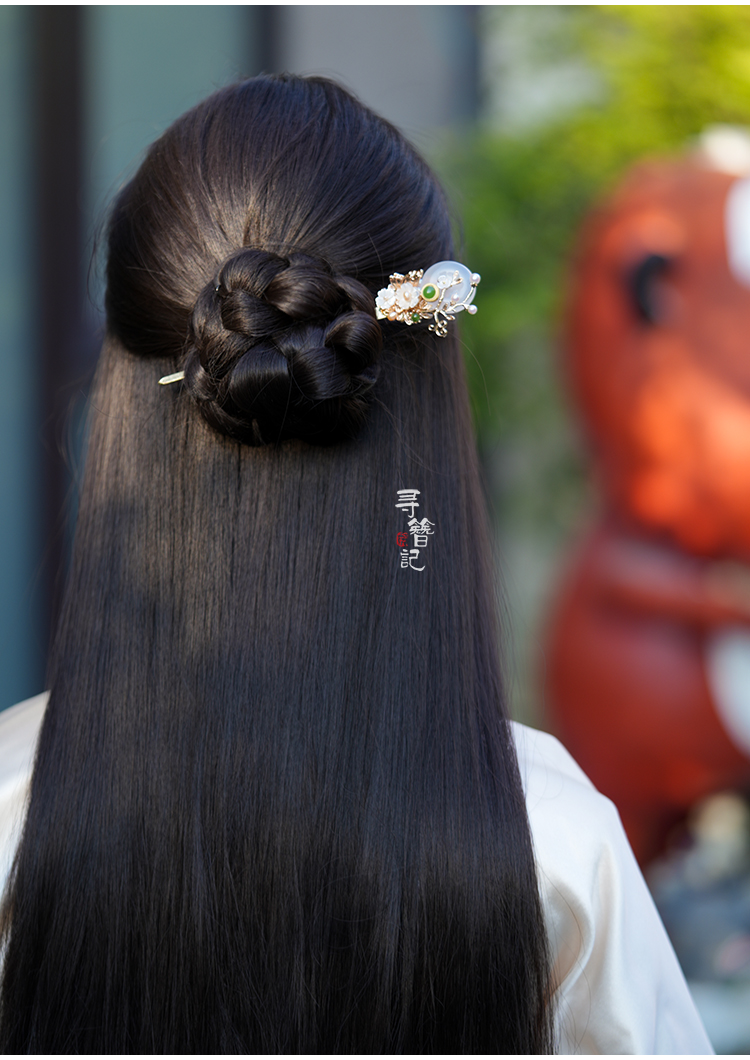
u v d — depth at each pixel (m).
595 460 2.55
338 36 2.89
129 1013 0.67
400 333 0.70
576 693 2.40
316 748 0.66
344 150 0.66
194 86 2.64
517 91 3.01
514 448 3.00
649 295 2.25
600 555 2.42
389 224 0.66
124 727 0.68
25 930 0.67
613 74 2.77
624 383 2.30
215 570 0.68
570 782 0.76
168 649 0.68
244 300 0.60
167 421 0.69
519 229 2.79
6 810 0.73
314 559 0.68
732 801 2.43
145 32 2.55
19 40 2.38
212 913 0.65
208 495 0.68
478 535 0.76
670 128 2.71
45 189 2.44
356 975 0.66
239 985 0.66
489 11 3.00
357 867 0.65
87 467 0.74
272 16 2.76
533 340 2.86
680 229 2.24
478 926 0.66
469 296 0.65
